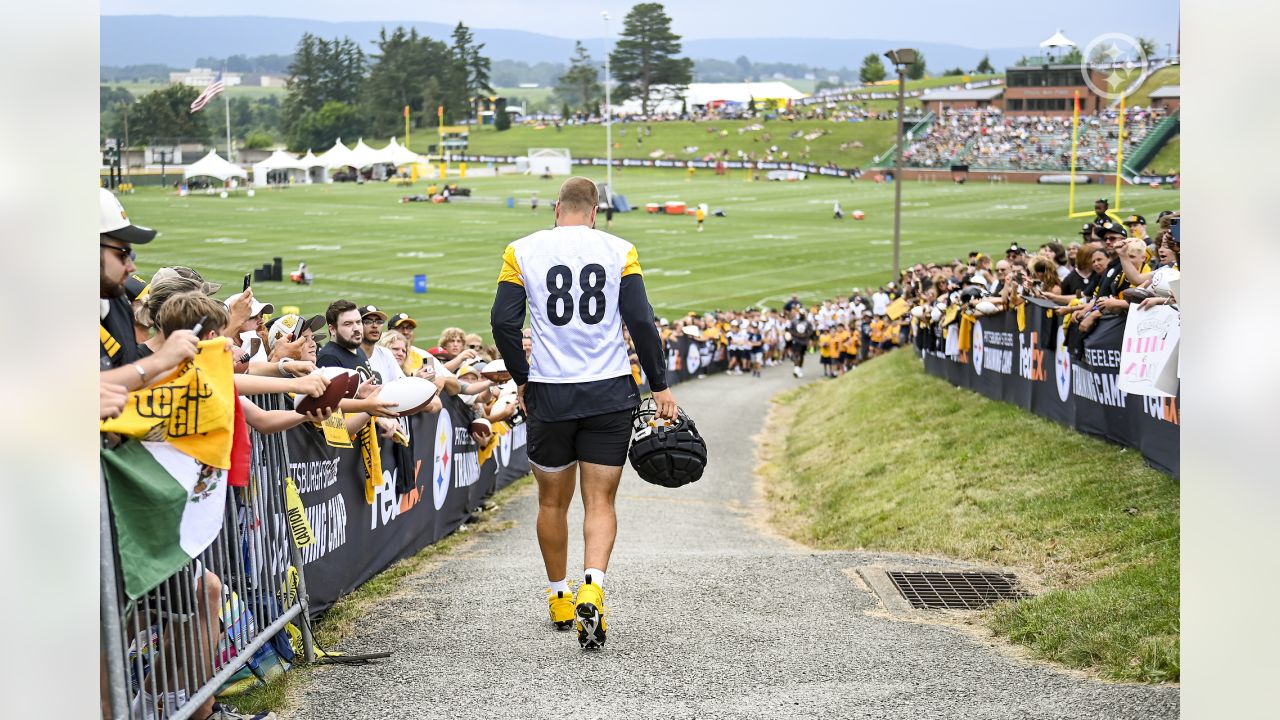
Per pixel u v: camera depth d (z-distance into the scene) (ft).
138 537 11.44
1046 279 38.45
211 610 13.74
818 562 24.75
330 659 16.40
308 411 14.87
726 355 112.98
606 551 16.78
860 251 189.26
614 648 16.85
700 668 15.71
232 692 14.62
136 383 11.21
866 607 20.21
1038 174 350.43
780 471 49.47
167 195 311.06
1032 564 23.76
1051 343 37.96
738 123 521.65
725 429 65.62
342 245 187.93
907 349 78.95
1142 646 15.38
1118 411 31.42
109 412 10.42
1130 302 27.99
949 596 21.16
